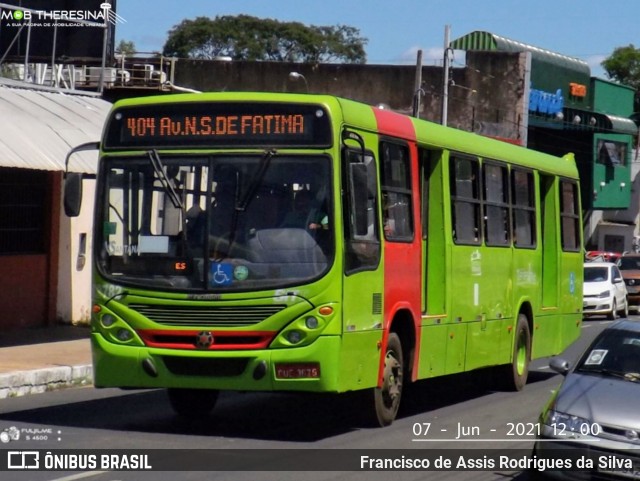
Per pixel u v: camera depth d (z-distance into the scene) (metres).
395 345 11.77
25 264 19.84
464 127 48.78
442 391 16.03
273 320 10.12
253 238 10.28
